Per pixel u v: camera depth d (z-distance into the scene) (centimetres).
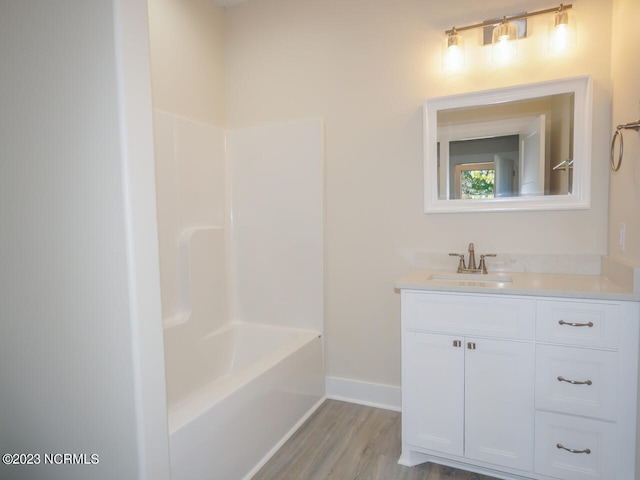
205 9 258
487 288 162
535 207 200
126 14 115
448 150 218
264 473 180
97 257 123
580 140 190
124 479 126
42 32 127
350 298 248
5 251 144
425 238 227
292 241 258
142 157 121
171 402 219
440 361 174
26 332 142
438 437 177
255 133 265
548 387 157
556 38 191
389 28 230
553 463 158
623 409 147
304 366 228
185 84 242
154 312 126
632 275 145
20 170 137
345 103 243
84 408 132
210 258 254
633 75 156
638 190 150
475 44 210
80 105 121
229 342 263
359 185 242
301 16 253
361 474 178
